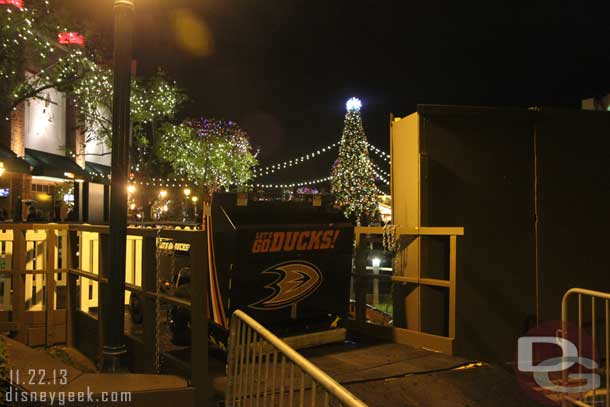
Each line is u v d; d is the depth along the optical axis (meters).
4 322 7.52
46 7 10.35
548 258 7.08
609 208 7.34
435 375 5.36
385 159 21.42
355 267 7.35
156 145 24.17
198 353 4.83
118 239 5.11
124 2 5.13
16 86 11.06
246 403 3.73
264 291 5.81
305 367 2.69
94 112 21.16
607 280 7.27
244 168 28.84
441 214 6.90
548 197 7.14
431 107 6.91
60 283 7.96
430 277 6.82
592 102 11.98
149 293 5.72
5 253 7.62
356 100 19.06
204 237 4.93
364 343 6.57
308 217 6.46
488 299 6.86
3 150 22.64
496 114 7.03
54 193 24.59
